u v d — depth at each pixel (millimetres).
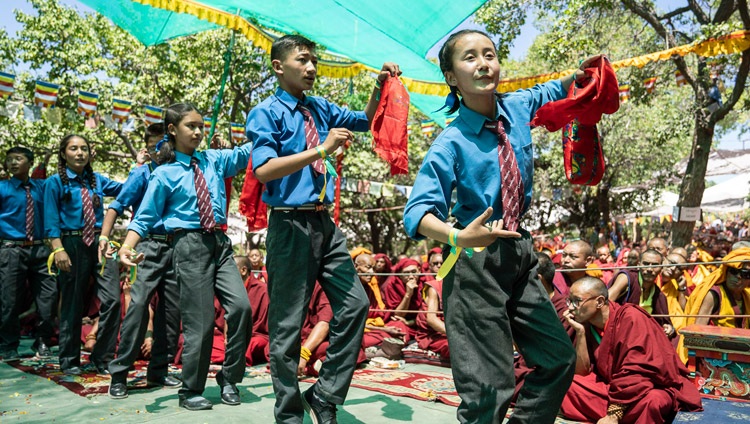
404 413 4141
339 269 3551
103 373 5535
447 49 2605
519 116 2691
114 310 5512
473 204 2604
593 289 4363
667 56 7586
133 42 15367
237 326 4238
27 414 4094
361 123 3883
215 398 4555
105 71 15727
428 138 20859
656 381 3969
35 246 6539
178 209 4289
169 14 6164
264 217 4234
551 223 26750
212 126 5781
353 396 4664
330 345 3570
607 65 2682
